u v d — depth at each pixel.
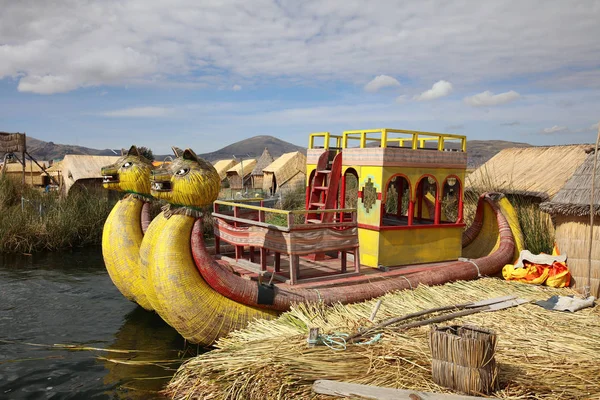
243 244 7.71
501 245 9.17
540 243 9.98
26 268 12.06
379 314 6.20
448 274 7.90
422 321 5.91
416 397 4.07
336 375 4.59
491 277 8.53
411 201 8.46
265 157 38.50
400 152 8.21
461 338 4.21
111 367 6.32
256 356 5.04
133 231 8.12
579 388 4.27
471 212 12.29
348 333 5.58
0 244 13.89
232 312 6.19
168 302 6.09
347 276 7.44
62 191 22.67
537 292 7.48
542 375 4.52
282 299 6.31
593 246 7.52
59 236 14.84
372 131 8.23
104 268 12.23
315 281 7.12
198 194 6.23
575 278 7.74
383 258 8.18
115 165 8.20
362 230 8.46
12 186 18.81
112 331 7.65
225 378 4.86
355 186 18.94
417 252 8.59
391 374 4.56
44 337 7.36
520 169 13.02
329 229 7.15
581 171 7.85
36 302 9.12
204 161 6.52
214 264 6.18
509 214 9.58
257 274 7.40
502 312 6.50
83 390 5.66
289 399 4.29
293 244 6.77
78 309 8.74
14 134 23.05
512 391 4.23
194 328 6.14
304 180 33.28
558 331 5.75
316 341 5.24
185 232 6.24
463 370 4.20
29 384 5.81
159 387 5.74
